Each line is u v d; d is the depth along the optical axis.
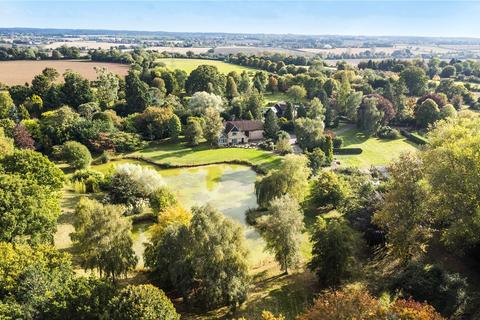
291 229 46.75
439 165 44.84
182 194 74.25
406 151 48.97
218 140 103.12
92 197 69.94
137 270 49.34
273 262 52.31
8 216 43.00
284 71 189.88
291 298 43.53
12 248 37.06
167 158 92.69
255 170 87.12
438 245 48.50
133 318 29.09
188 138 104.00
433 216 49.19
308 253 54.06
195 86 145.38
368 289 41.50
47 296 31.02
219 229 40.03
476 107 136.62
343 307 28.88
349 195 66.31
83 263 43.41
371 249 51.22
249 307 42.06
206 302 39.81
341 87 135.75
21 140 89.19
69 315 30.17
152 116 106.06
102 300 31.48
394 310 28.23
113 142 94.38
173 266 40.66
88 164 84.06
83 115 110.00
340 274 43.19
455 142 48.59
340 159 96.25
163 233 43.88
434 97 127.00
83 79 130.62
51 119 99.50
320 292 44.00
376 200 55.88
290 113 120.62
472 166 43.19
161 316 29.75
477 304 36.66
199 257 39.16
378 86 161.88
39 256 35.22
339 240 43.25
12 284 31.48
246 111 123.06
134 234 59.62
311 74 167.12
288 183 64.19
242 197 73.56
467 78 181.25
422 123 119.00
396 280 41.22
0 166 56.22
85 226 43.09
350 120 128.25
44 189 54.31
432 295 37.34
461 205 43.16
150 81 150.00
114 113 110.38
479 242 44.34
